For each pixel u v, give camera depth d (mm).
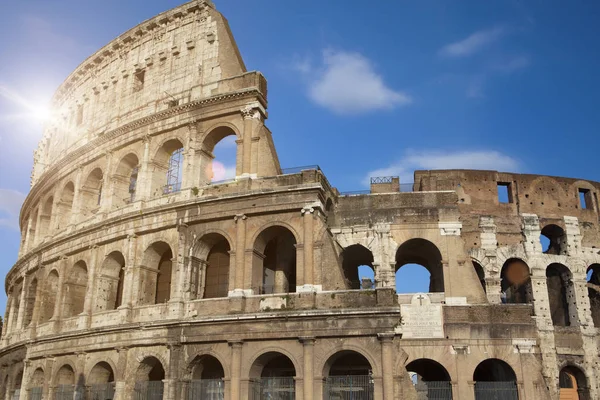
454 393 52938
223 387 50250
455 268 56719
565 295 66375
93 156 69438
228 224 55031
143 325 54281
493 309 55344
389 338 46906
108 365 58500
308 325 48781
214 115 60031
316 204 52344
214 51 64125
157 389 52906
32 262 75000
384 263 57625
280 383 50156
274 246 58594
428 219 58562
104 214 64250
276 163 58062
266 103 60625
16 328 75062
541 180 68688
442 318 55156
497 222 65688
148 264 59406
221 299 52625
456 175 67312
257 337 49656
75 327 61719
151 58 69188
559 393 59594
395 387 46031
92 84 77000
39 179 81750
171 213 57938
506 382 53812
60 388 60125
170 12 68688
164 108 64875
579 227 67688
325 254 51531
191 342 51938
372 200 60219
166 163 64500
